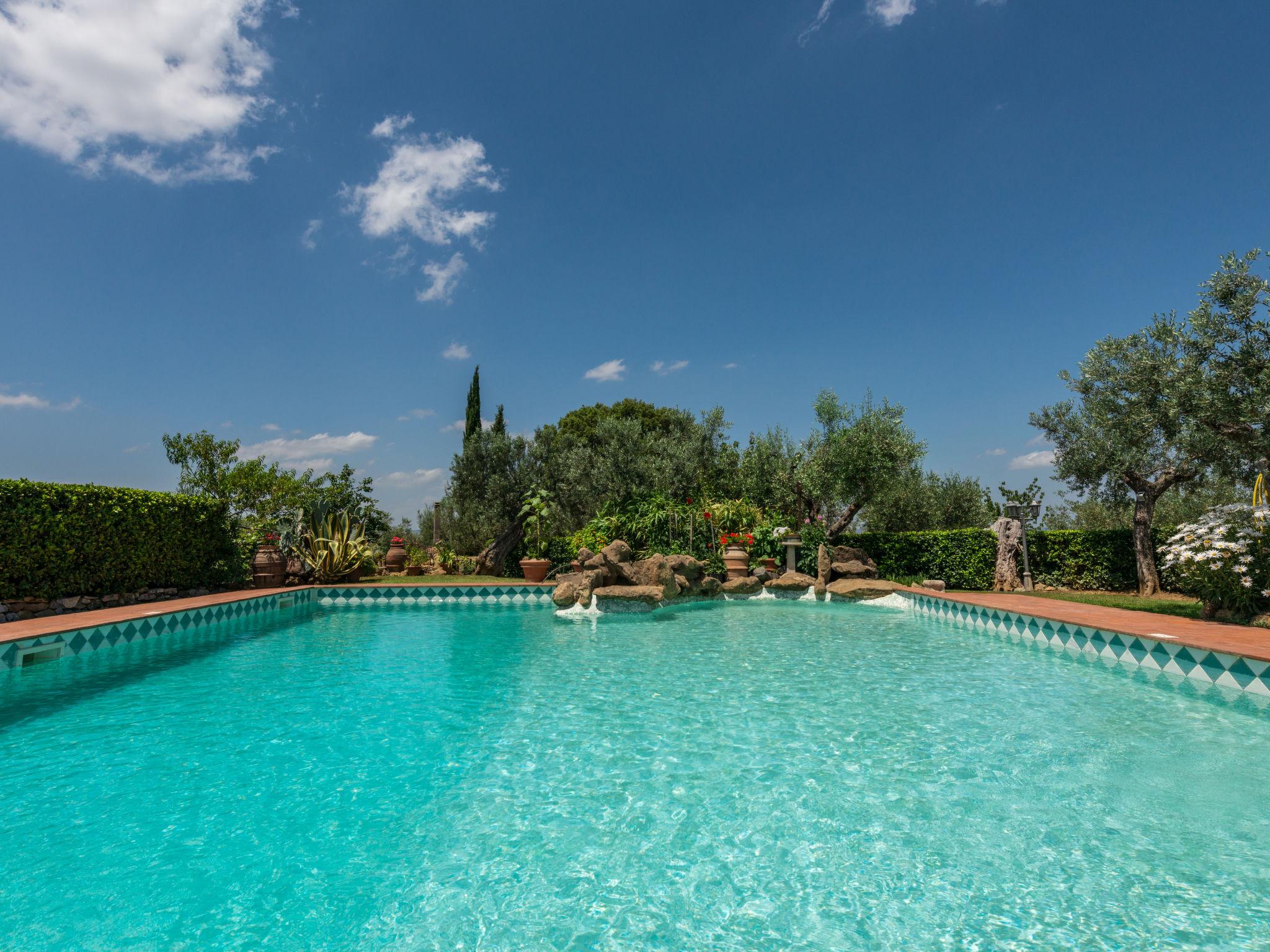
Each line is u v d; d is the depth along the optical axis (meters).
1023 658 7.66
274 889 2.61
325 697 5.78
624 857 2.89
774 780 3.80
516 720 5.07
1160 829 3.13
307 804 3.45
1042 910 2.46
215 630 9.95
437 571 20.05
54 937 2.27
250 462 18.47
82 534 9.69
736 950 2.21
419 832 3.12
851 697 5.79
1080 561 14.19
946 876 2.72
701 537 15.71
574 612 12.04
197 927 2.34
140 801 3.47
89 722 4.98
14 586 8.79
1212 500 15.33
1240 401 8.91
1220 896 2.54
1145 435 11.02
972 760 4.13
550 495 18.59
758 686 6.21
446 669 7.07
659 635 9.66
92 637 7.62
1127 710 5.30
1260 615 7.59
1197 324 9.33
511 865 2.82
